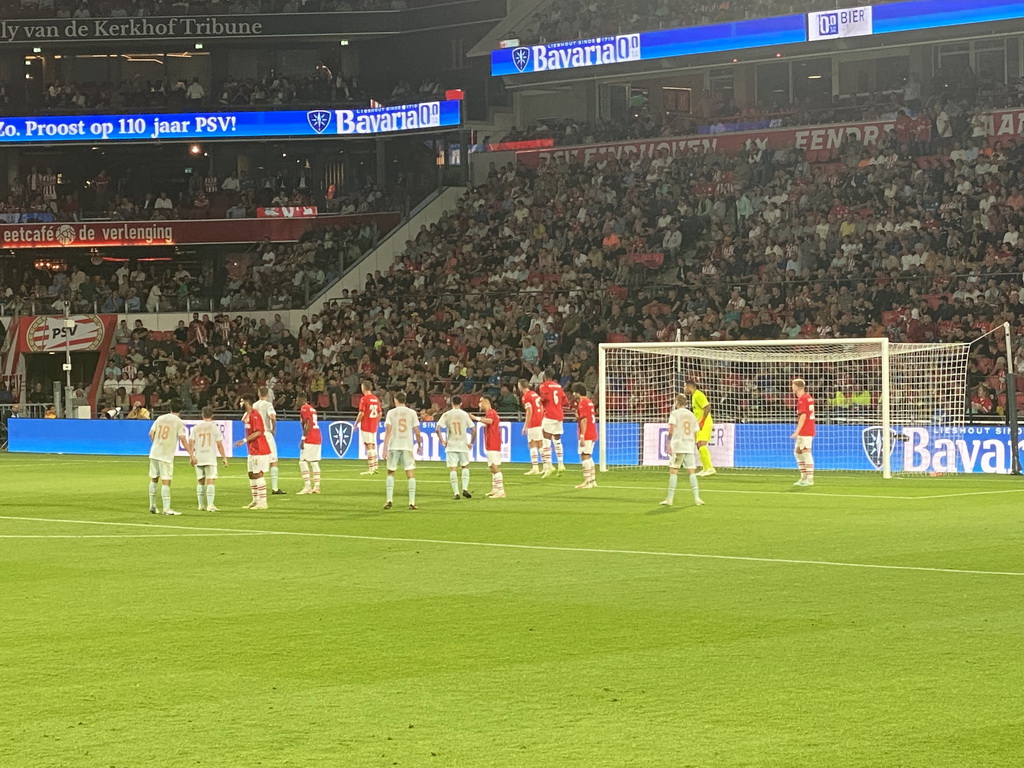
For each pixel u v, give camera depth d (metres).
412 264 44.31
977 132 39.09
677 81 47.34
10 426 40.59
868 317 35.19
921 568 14.12
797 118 42.47
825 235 38.62
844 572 13.88
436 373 38.44
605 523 18.89
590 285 40.66
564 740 7.67
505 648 10.20
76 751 7.54
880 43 40.00
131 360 43.00
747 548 15.96
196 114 48.19
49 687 9.09
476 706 8.46
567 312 39.56
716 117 44.31
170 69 52.41
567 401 34.22
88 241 46.88
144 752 7.51
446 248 44.44
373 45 51.66
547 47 45.00
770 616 11.38
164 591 13.19
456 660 9.80
